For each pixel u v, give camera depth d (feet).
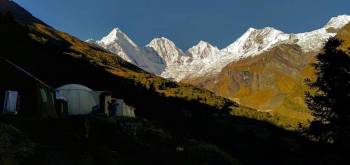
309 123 143.33
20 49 358.02
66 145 150.41
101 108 249.55
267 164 269.85
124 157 167.94
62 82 358.23
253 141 377.09
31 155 132.46
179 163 188.65
